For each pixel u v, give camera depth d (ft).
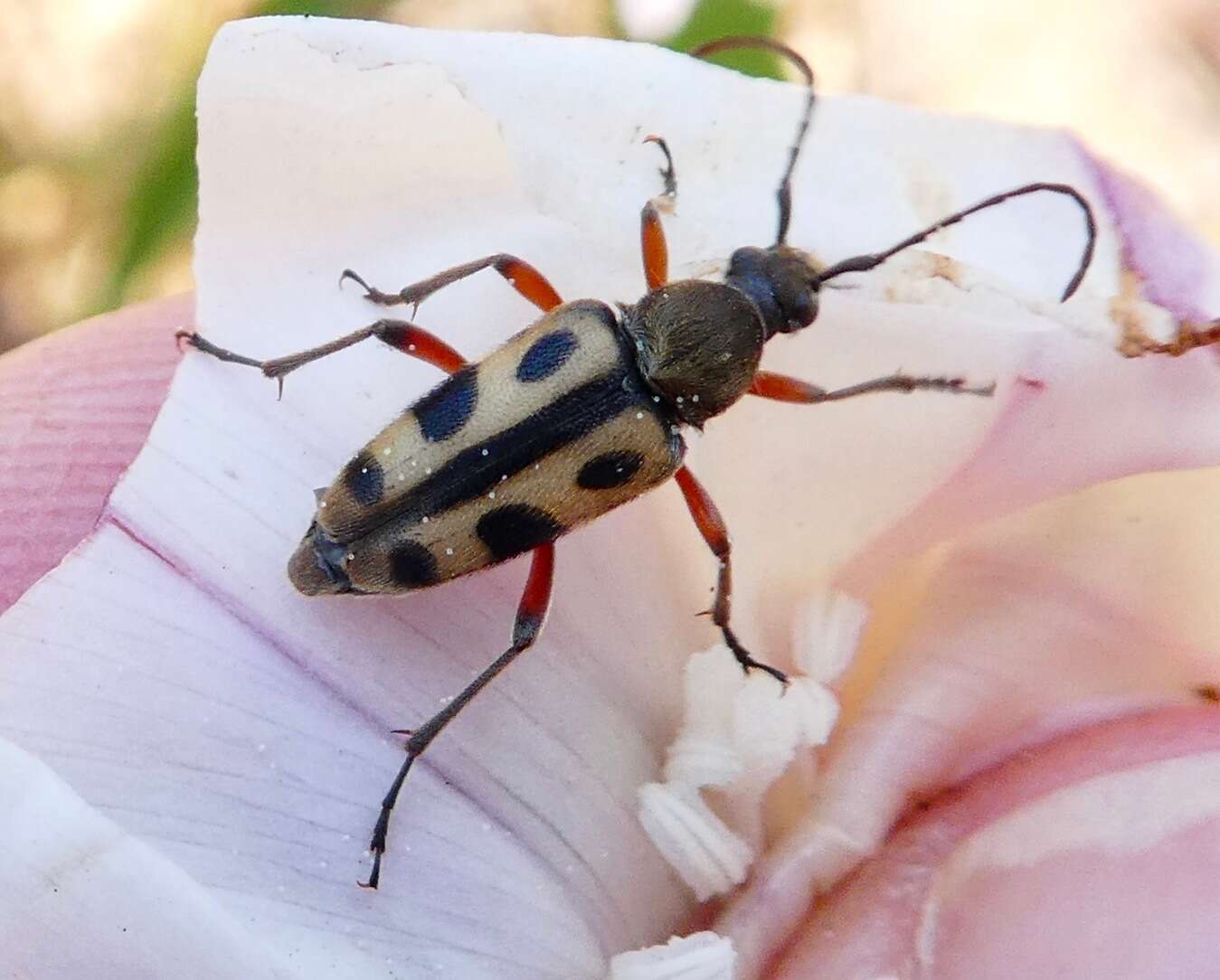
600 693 0.15
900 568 0.15
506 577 0.15
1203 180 0.29
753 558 0.15
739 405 0.15
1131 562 0.15
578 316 0.15
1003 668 0.15
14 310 0.26
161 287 0.24
